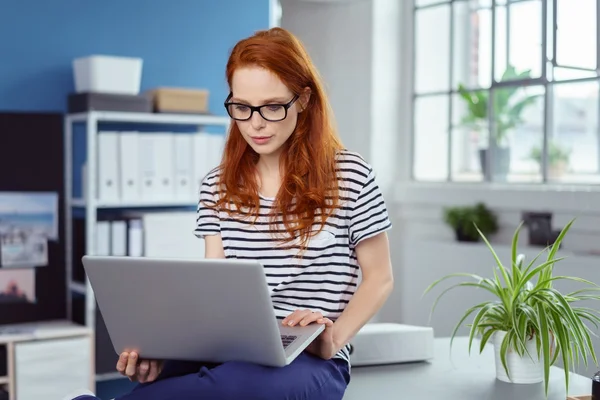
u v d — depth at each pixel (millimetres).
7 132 4473
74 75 4641
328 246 2176
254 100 2096
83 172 4508
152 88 4879
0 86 4492
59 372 4242
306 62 2158
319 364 2049
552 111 5387
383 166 6270
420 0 6203
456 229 5680
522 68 5523
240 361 1962
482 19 5801
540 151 5484
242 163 2281
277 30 2197
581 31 5109
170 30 4949
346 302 2221
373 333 2799
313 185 2184
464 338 3344
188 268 1828
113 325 2000
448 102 6051
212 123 4738
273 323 1845
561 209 5113
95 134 4391
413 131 6273
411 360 2852
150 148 4555
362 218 2184
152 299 1909
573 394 2455
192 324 1919
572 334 2441
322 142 2203
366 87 6234
